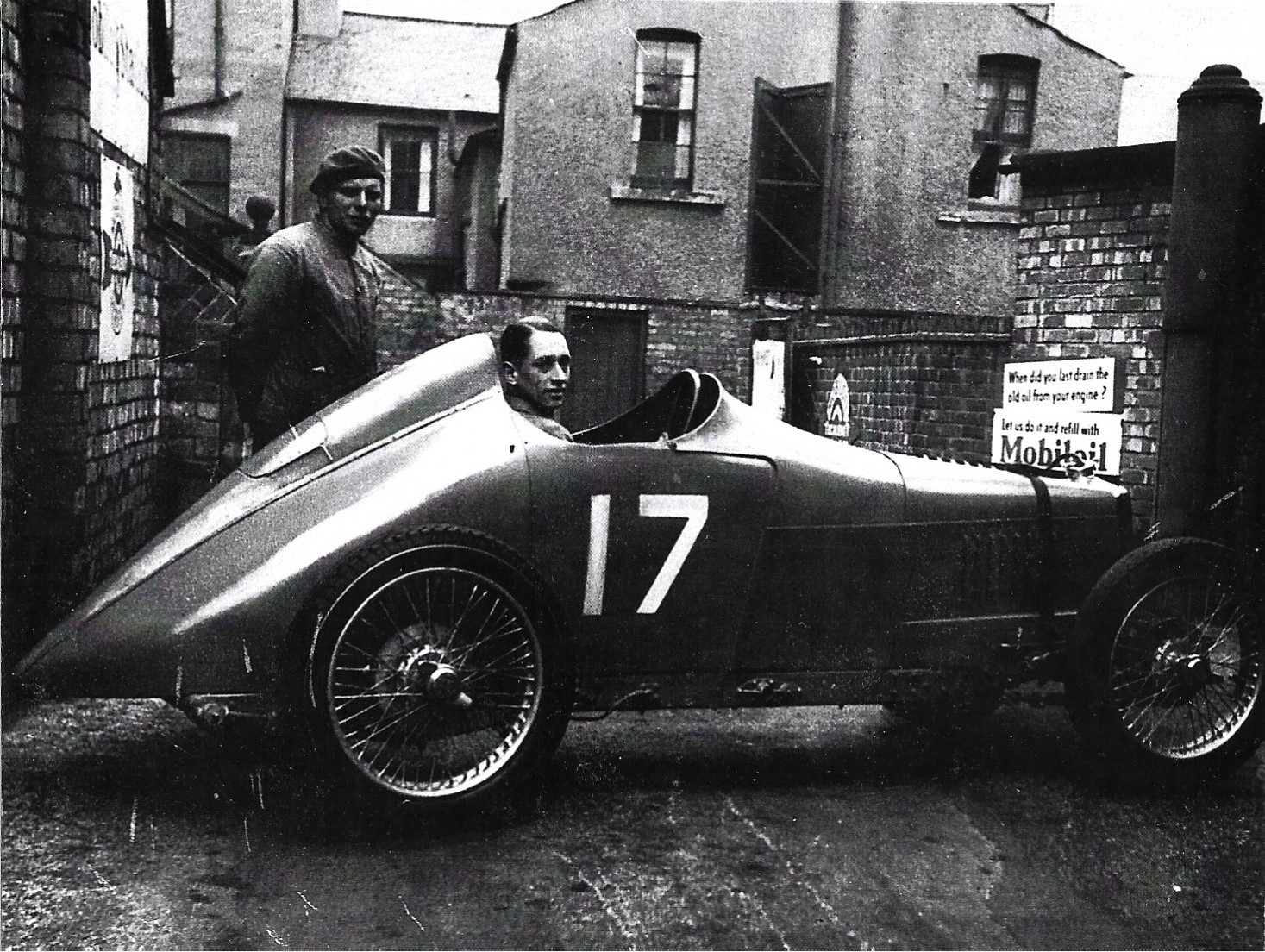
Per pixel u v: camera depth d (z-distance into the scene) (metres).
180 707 2.75
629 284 13.76
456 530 2.72
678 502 3.08
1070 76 13.91
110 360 4.80
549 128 13.57
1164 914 2.46
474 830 2.82
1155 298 5.62
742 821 2.95
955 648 3.36
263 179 17.64
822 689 3.26
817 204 13.82
